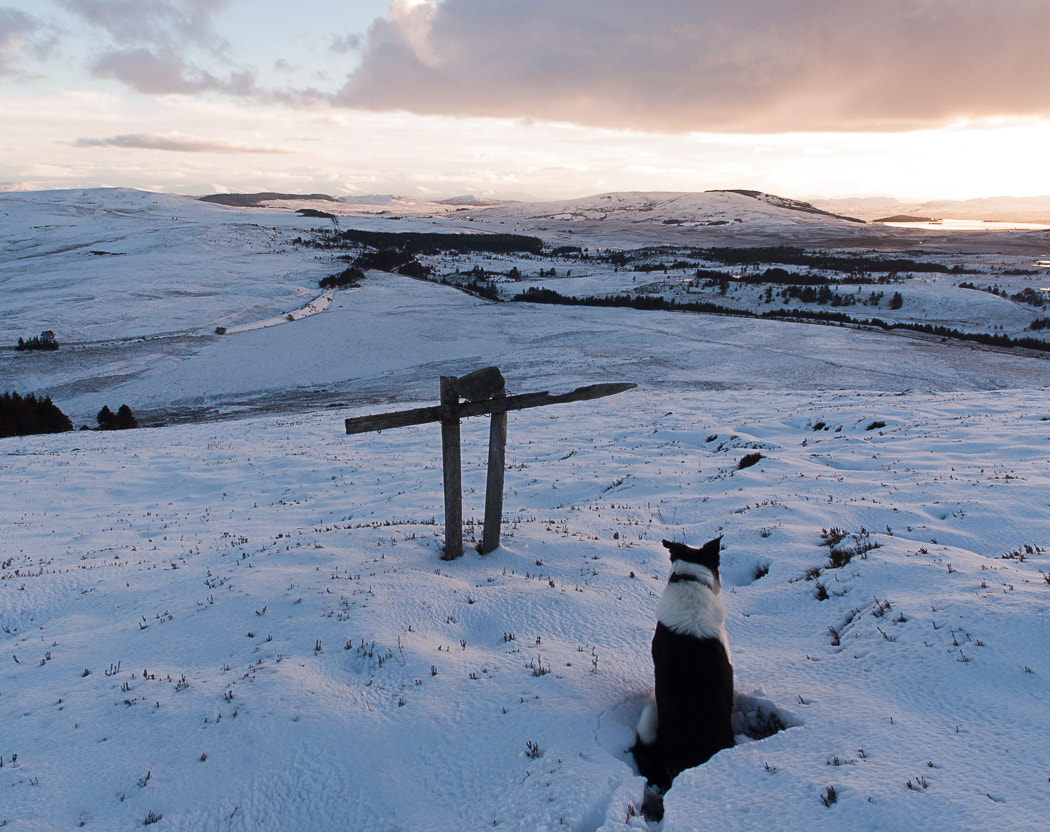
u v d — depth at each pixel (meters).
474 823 3.99
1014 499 9.59
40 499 17.95
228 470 21.25
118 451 25.69
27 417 46.50
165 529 13.94
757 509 10.67
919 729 4.29
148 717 5.11
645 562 8.70
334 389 74.00
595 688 5.45
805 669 5.54
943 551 7.43
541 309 122.38
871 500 10.60
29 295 134.00
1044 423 16.80
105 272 163.88
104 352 90.62
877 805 3.54
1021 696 4.48
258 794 4.33
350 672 5.74
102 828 4.04
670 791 3.99
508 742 4.71
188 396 72.31
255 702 5.22
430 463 20.91
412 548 9.45
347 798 4.28
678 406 31.11
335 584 7.70
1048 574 6.37
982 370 70.06
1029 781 3.59
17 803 4.20
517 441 24.36
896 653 5.37
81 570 9.67
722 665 4.68
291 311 119.81
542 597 7.23
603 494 15.03
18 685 5.81
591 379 67.00
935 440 16.30
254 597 7.41
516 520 12.27
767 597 7.32
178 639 6.57
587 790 4.04
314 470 20.62
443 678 5.56
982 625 5.39
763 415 25.05
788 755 4.21
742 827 3.59
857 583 6.94
